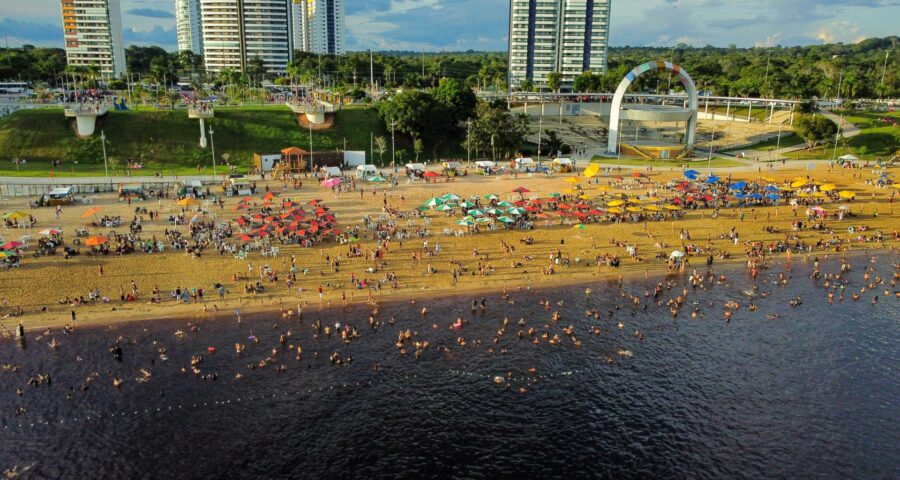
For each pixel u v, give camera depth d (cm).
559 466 4378
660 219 9494
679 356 5775
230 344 5769
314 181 11419
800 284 7419
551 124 19288
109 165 12194
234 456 4391
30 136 12538
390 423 4784
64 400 4903
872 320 6525
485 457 4453
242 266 7350
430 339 5962
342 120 15012
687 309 6719
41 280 6788
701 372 5522
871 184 11712
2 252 6969
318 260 7612
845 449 4578
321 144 14188
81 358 5456
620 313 6588
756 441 4653
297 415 4841
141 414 4775
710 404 5075
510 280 7312
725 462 4438
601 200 10412
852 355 5834
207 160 12950
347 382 5269
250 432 4634
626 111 15388
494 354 5744
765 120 19350
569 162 12800
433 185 11319
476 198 10281
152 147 12938
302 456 4416
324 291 6869
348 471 4291
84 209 9194
